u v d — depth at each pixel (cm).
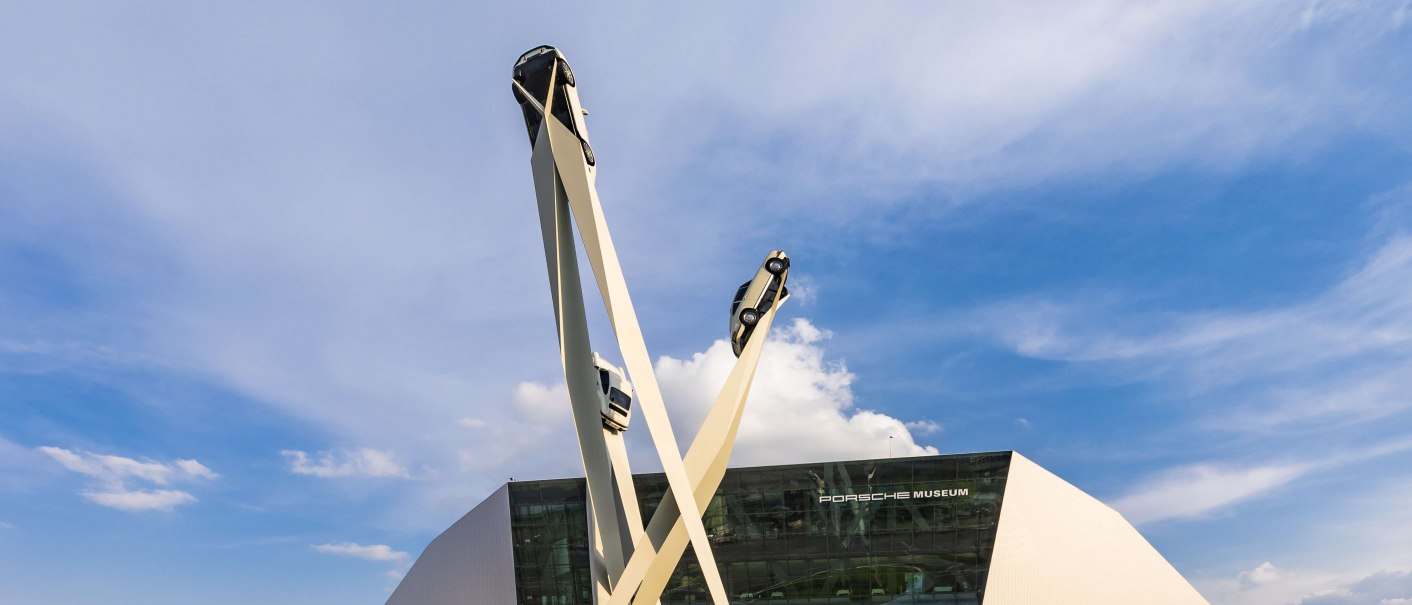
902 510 4450
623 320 2234
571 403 2384
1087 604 4219
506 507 4750
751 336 2720
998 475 4444
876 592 4419
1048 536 4353
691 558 4538
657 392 2277
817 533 4484
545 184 2352
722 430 2547
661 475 4631
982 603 4300
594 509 2431
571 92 2316
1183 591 4278
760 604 4478
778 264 2755
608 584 2414
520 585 4647
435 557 4878
